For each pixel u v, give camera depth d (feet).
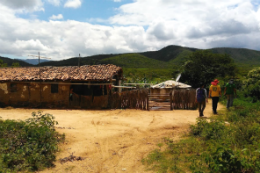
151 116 36.96
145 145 21.50
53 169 16.06
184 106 45.93
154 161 17.24
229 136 19.95
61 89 51.85
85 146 21.13
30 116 39.17
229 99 42.83
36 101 52.85
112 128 28.27
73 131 25.99
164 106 48.83
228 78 95.76
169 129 27.20
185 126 28.14
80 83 50.47
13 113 43.29
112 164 17.40
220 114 37.06
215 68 92.68
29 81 52.75
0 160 15.21
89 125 30.19
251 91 57.11
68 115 39.27
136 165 17.01
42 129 20.85
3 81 53.57
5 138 19.54
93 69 55.67
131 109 45.85
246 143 18.24
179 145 20.27
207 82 94.53
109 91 51.93
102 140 23.18
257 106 41.16
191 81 97.35
